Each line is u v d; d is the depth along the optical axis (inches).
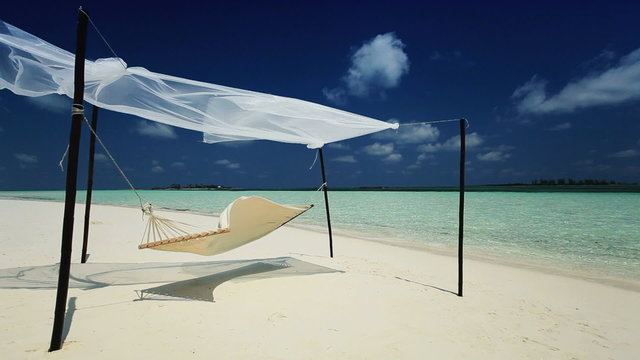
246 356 136.1
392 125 247.6
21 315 169.3
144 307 180.9
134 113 205.2
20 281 223.6
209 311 177.2
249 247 382.0
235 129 236.8
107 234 445.4
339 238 455.2
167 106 205.5
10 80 163.2
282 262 284.5
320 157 320.5
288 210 233.5
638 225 568.4
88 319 165.3
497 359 142.3
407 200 1305.4
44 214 687.1
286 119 241.3
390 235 489.4
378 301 198.4
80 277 235.8
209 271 253.3
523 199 1258.0
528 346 154.5
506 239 456.1
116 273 247.4
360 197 1614.2
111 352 135.8
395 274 262.1
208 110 215.5
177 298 194.2
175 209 957.2
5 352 133.9
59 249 331.9
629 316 193.5
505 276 271.4
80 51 140.9
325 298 199.0
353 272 259.0
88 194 282.0
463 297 213.8
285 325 164.2
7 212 719.7
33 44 152.9
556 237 469.7
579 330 173.6
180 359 132.2
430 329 166.6
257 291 206.5
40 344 140.8
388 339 154.9
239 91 212.5
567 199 1213.7
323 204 1103.0
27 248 331.0
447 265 305.1
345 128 257.3
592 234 491.5
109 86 185.9
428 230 538.0
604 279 268.5
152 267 267.6
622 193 1611.7
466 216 719.7
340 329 162.4
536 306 203.9
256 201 210.8
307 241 427.5
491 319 181.9
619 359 146.4
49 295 197.8
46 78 168.2
